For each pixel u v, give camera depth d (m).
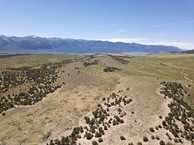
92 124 52.62
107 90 76.94
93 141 44.16
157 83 77.75
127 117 52.91
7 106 70.88
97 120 54.06
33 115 61.75
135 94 66.94
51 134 51.31
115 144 42.72
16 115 63.09
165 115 52.25
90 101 67.81
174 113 53.22
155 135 44.53
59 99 72.62
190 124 49.97
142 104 59.00
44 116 60.28
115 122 50.81
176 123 49.25
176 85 77.00
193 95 72.12
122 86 77.81
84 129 50.91
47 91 83.94
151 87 72.38
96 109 61.12
